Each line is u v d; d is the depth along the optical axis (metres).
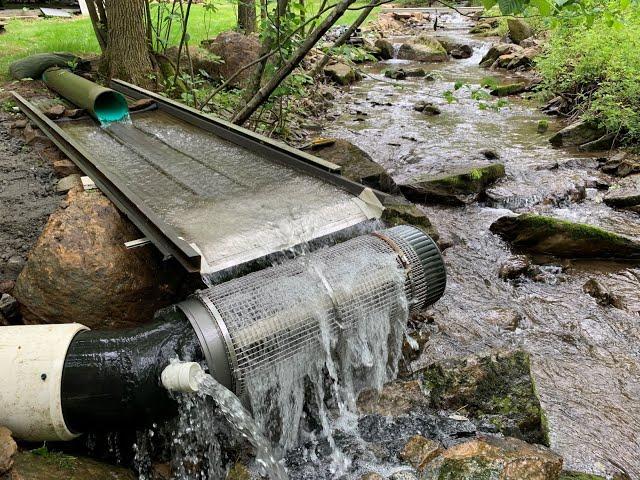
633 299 4.98
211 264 3.50
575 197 6.91
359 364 3.66
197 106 8.25
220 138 6.07
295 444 3.43
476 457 2.96
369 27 19.75
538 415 3.47
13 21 14.66
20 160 5.80
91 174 4.85
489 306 4.92
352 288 3.53
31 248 4.29
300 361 3.31
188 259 3.33
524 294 5.12
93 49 11.18
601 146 8.48
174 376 2.77
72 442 3.11
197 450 3.18
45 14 16.14
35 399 2.83
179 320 3.13
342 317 3.45
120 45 8.90
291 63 6.67
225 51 10.21
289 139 8.74
